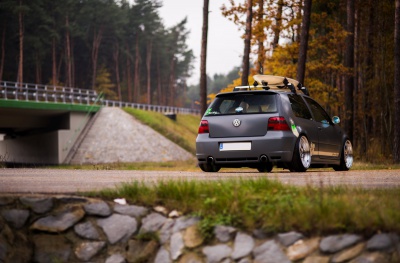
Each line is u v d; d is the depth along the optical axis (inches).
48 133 2458.2
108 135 2551.7
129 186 291.6
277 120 506.0
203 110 1323.8
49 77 4554.6
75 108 2490.2
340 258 222.8
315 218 235.9
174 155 2593.5
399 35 1023.6
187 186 283.4
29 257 273.4
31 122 2513.5
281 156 502.6
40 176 440.1
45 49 4170.8
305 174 474.9
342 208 236.4
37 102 2311.8
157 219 273.4
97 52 4650.6
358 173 500.7
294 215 242.2
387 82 1417.3
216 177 422.3
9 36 3868.1
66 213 282.0
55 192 294.7
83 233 278.1
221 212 260.1
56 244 276.8
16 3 3533.5
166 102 6378.0
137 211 279.4
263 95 521.0
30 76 4503.0
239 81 1441.9
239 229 250.4
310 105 572.4
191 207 269.6
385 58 1390.3
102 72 4862.2
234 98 529.3
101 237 276.4
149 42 5187.0
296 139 510.9
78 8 4468.5
